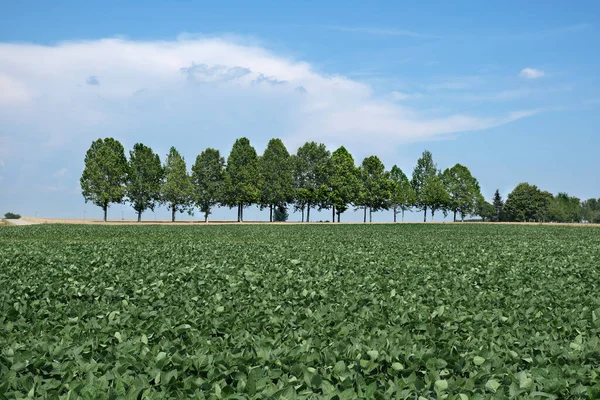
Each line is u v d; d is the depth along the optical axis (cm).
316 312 938
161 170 9312
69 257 2062
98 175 8531
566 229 6275
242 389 568
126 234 4619
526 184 13462
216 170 9144
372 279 1470
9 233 4562
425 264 1872
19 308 1027
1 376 611
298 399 536
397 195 10825
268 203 9588
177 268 1703
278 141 9681
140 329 836
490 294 1249
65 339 776
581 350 717
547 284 1408
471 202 11125
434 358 658
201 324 888
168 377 601
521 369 675
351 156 10369
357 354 688
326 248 2703
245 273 1548
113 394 536
